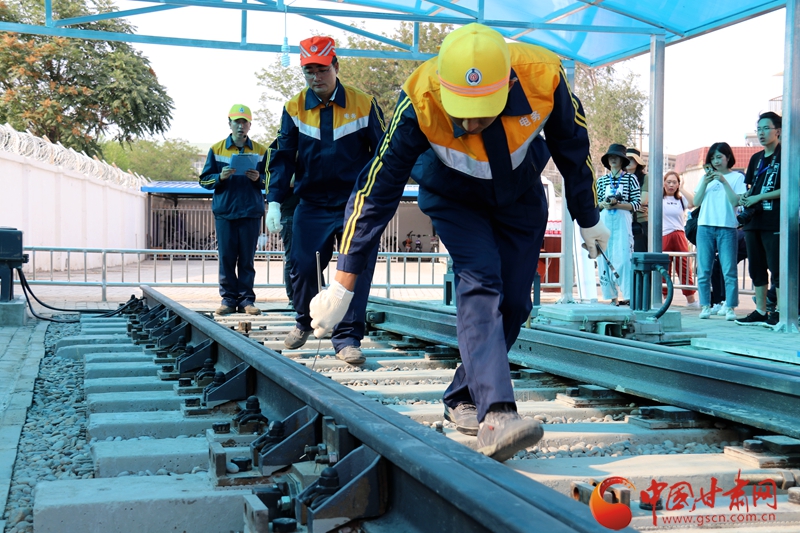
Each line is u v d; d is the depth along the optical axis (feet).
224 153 30.09
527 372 17.07
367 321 26.53
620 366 14.52
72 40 112.16
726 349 21.79
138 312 32.30
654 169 29.12
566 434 11.35
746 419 10.95
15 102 108.47
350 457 8.22
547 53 9.59
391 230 115.14
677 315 24.77
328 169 18.44
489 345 9.73
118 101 111.34
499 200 9.91
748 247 28.96
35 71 110.63
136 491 9.18
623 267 33.99
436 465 6.77
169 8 30.17
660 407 12.46
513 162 9.48
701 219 31.96
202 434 12.81
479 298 9.97
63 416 15.06
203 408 13.32
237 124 29.40
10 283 32.22
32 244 69.56
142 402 14.66
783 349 20.47
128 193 102.73
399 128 9.52
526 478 6.70
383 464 7.85
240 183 29.78
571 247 36.42
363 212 10.06
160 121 119.55
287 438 9.54
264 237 91.91
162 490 9.23
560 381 16.55
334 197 18.80
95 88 112.06
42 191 72.23
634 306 25.45
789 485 9.11
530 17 31.83
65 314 35.96
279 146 19.56
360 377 16.70
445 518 6.80
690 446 11.18
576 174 10.26
